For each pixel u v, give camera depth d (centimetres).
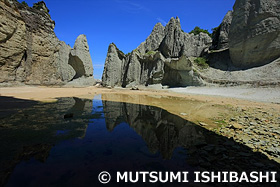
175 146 445
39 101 1069
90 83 3509
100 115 797
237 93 2044
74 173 278
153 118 796
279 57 2150
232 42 2677
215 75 2834
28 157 329
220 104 1334
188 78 3014
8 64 2189
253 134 555
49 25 3100
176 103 1357
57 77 3291
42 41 2894
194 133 574
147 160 350
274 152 393
